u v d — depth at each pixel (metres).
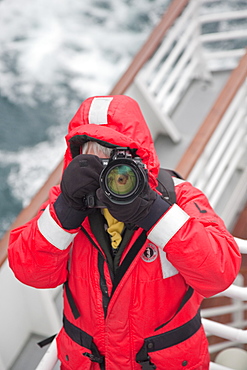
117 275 1.93
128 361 2.04
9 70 19.89
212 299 4.52
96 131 1.86
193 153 3.60
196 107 6.37
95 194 1.77
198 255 1.77
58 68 19.95
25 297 4.42
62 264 2.00
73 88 19.06
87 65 20.06
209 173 4.39
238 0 20.53
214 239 1.84
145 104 5.72
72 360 2.13
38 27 21.92
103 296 1.97
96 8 22.64
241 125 5.00
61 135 17.00
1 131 17.08
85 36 21.39
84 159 1.76
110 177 1.68
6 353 4.36
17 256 1.94
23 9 22.78
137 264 1.94
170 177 2.07
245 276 4.25
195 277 1.83
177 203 2.02
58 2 23.03
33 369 4.42
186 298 2.00
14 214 14.46
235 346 4.20
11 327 4.36
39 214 2.06
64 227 1.85
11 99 18.53
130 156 1.80
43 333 4.58
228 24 19.53
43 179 15.41
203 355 2.10
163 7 22.72
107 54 20.58
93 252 1.99
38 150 16.39
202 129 3.75
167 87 5.88
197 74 6.71
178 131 6.09
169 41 5.90
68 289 2.07
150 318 1.98
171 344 2.01
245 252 2.24
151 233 1.81
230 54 6.50
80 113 2.07
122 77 5.43
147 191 1.73
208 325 2.43
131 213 1.73
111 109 2.01
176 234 1.77
